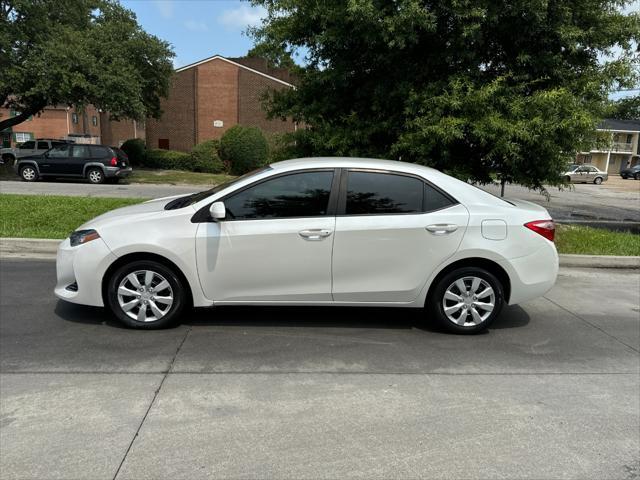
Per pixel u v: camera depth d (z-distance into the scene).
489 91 7.40
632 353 4.71
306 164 4.85
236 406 3.51
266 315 5.38
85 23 24.72
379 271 4.79
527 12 7.45
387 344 4.72
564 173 9.57
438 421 3.40
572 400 3.76
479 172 8.69
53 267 7.13
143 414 3.37
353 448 3.06
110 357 4.24
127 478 2.73
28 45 21.64
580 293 6.70
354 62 8.53
